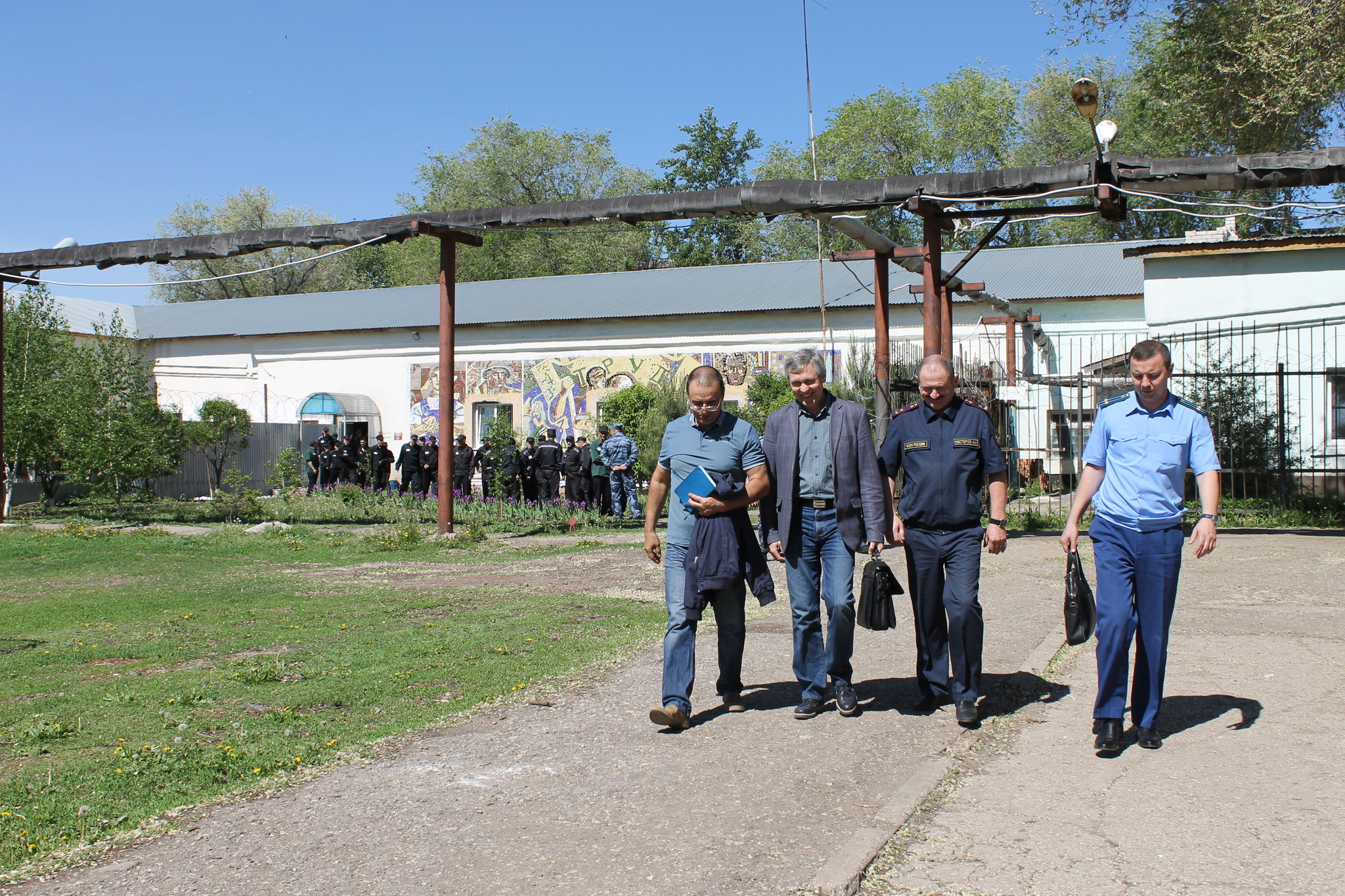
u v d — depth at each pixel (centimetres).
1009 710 515
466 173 5025
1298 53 1950
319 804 410
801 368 509
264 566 1235
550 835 374
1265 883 313
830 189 1123
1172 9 2250
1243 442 1703
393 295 3509
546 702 558
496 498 1797
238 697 579
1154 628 443
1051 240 4312
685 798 407
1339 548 1088
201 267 5319
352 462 2509
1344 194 2820
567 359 2880
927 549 500
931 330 1173
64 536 1570
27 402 2008
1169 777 409
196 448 2633
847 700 515
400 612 866
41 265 1719
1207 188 1010
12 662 688
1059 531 1350
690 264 5091
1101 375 1808
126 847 370
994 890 316
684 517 517
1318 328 1761
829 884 319
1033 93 4141
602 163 5194
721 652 543
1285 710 489
